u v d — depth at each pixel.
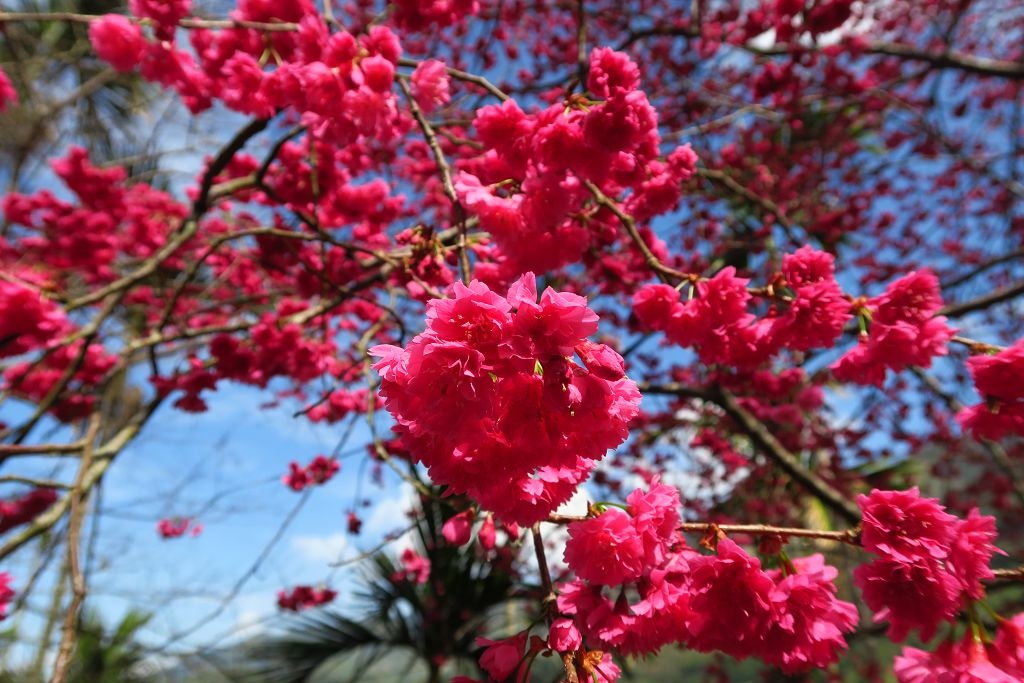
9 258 4.06
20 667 5.24
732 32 4.81
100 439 4.90
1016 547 6.24
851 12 3.04
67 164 3.68
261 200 3.69
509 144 1.69
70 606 1.86
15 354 2.53
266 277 4.80
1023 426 1.59
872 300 1.77
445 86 1.84
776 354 1.86
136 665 5.45
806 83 5.25
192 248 4.74
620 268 2.90
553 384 0.98
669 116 5.41
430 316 0.98
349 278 3.56
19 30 5.82
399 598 6.01
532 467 1.09
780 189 5.52
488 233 1.81
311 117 1.83
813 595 1.29
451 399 0.97
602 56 1.63
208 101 2.43
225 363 3.30
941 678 1.22
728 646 1.32
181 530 4.09
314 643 5.70
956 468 6.69
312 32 1.83
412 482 2.31
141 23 2.03
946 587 1.26
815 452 5.91
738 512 6.11
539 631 1.34
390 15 2.30
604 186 2.04
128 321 5.41
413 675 6.46
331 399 3.93
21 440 2.47
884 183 6.18
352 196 3.18
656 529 1.29
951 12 5.68
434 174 4.58
